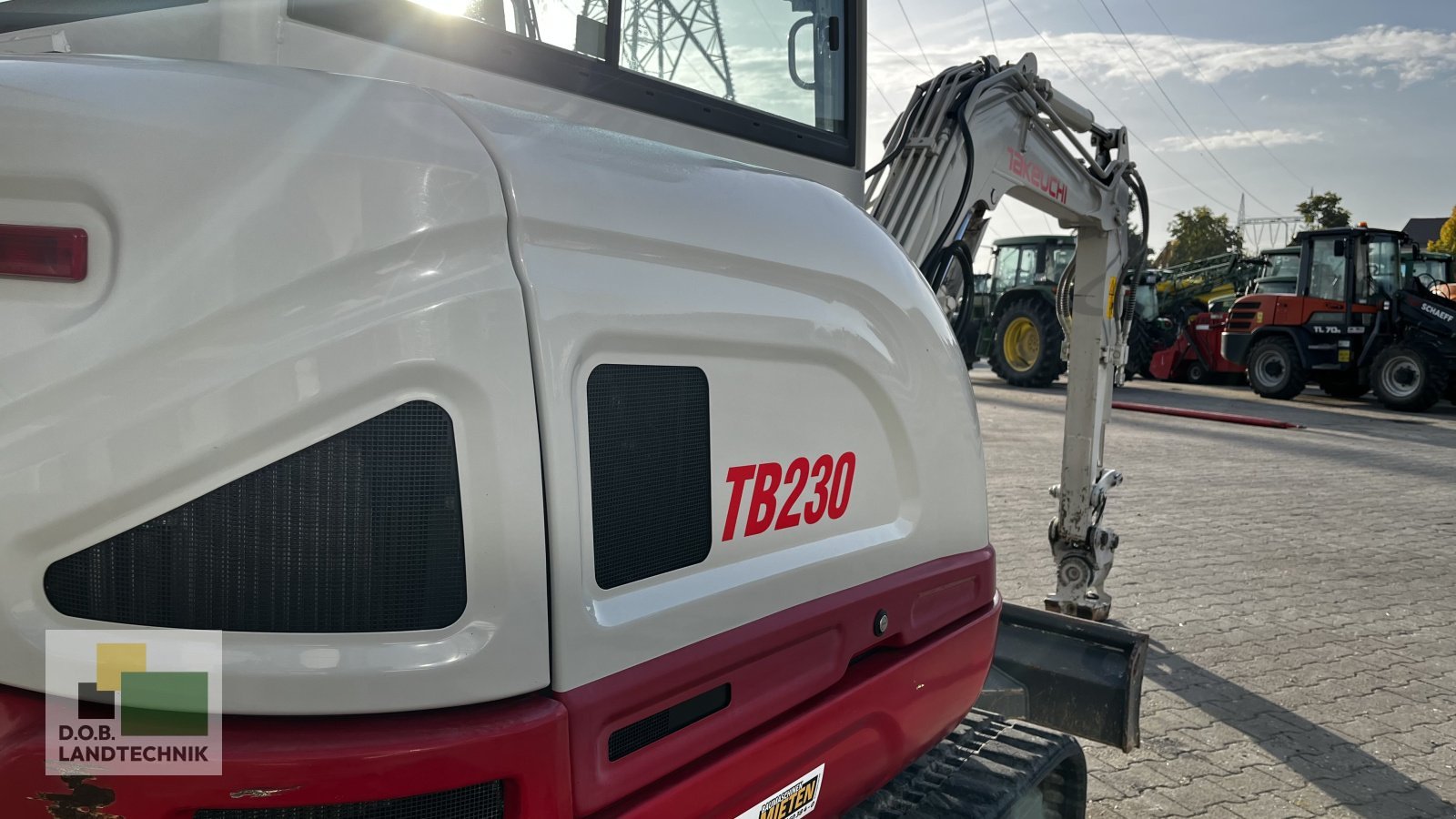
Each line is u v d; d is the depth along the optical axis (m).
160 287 1.01
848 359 1.64
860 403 1.69
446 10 1.47
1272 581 5.78
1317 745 3.68
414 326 1.05
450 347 1.07
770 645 1.46
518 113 1.26
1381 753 3.64
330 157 1.06
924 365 1.83
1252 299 17.55
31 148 1.02
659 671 1.27
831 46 2.35
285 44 1.30
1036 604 5.09
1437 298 15.78
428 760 1.06
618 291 1.24
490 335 1.09
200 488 1.02
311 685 1.04
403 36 1.41
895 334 1.76
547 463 1.13
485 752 1.09
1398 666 4.48
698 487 1.37
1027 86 3.52
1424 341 15.62
